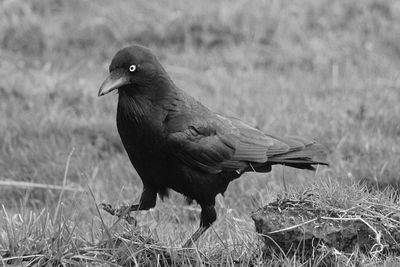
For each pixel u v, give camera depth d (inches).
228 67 692.7
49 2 761.6
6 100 597.9
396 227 324.2
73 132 544.7
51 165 495.5
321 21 745.0
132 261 316.5
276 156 371.9
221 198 439.8
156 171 348.8
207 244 348.8
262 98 607.5
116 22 740.0
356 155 492.7
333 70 660.7
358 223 322.3
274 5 754.8
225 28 732.7
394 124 536.1
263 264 315.9
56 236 315.9
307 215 325.7
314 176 440.5
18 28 719.7
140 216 419.8
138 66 339.3
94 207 435.2
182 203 446.6
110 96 606.9
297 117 557.0
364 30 737.6
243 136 368.8
